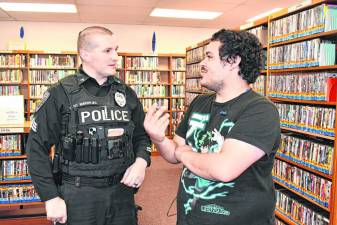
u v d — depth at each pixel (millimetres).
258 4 5273
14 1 5121
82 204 1467
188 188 1270
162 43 7355
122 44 7168
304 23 2520
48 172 1435
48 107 1442
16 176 3006
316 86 2420
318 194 2406
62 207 1426
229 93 1259
